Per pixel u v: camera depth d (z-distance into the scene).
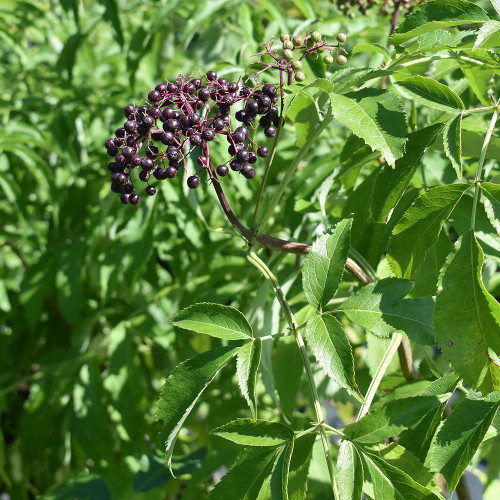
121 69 1.15
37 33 1.14
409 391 0.50
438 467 0.38
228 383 0.89
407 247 0.43
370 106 0.40
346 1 0.81
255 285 0.84
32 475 1.13
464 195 0.50
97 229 0.89
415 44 0.43
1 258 1.18
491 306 0.38
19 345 1.14
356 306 0.42
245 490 0.40
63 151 0.94
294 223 0.69
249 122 0.45
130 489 0.85
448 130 0.42
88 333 0.98
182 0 0.83
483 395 0.38
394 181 0.44
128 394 0.86
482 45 0.42
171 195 0.77
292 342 0.61
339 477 0.39
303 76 0.46
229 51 1.04
